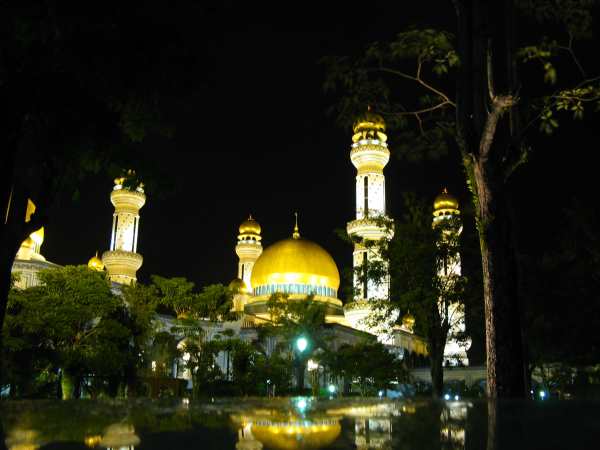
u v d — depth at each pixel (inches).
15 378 1683.1
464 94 679.7
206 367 2320.4
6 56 609.6
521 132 694.5
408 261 1573.6
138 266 3592.5
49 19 582.6
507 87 649.0
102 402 226.7
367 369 2674.7
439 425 146.9
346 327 3422.7
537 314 1796.3
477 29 676.7
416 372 3976.4
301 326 2679.6
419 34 781.9
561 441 118.9
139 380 2225.6
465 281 1551.4
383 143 3777.1
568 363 2030.0
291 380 3058.6
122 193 3631.9
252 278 4030.5
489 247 653.9
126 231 3619.6
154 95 721.0
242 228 4832.7
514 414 168.1
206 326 2970.0
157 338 2331.4
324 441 122.2
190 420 162.2
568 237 1750.7
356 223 3590.1
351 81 816.9
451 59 793.6
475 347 3976.4
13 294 1765.5
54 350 1753.2
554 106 770.8
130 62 669.9
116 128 733.3
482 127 666.8
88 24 605.0
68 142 692.7
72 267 1891.0
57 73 636.7
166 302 2294.5
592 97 752.3
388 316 1680.6
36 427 146.4
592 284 1747.0
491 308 640.4
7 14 563.5
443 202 3941.9
